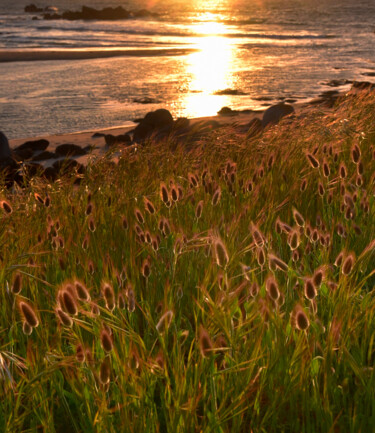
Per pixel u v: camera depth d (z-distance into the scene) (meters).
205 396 2.44
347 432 2.38
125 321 2.78
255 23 101.62
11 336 2.79
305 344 2.44
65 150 19.20
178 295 3.11
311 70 44.34
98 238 4.05
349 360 2.41
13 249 3.91
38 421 2.53
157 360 2.34
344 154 5.42
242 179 5.07
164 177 5.52
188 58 51.56
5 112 28.73
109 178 5.55
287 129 6.52
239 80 39.50
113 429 2.20
